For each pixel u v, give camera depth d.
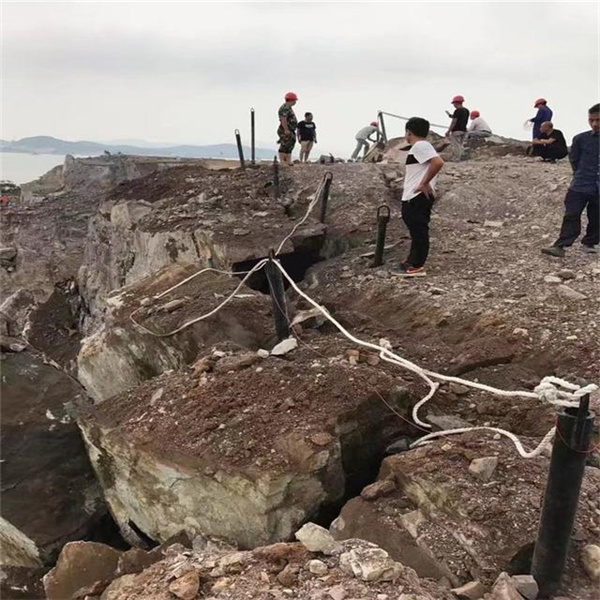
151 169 19.25
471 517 3.12
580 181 7.18
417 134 6.93
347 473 4.10
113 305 7.07
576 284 6.56
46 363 6.07
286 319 5.59
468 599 2.75
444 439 3.87
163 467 4.11
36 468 5.11
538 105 14.53
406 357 5.40
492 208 9.94
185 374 4.99
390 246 8.55
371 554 2.79
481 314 6.02
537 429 4.27
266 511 3.66
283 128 12.70
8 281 16.59
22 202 23.64
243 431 4.07
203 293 6.69
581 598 2.79
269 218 9.66
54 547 4.82
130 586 2.93
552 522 2.75
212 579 2.81
